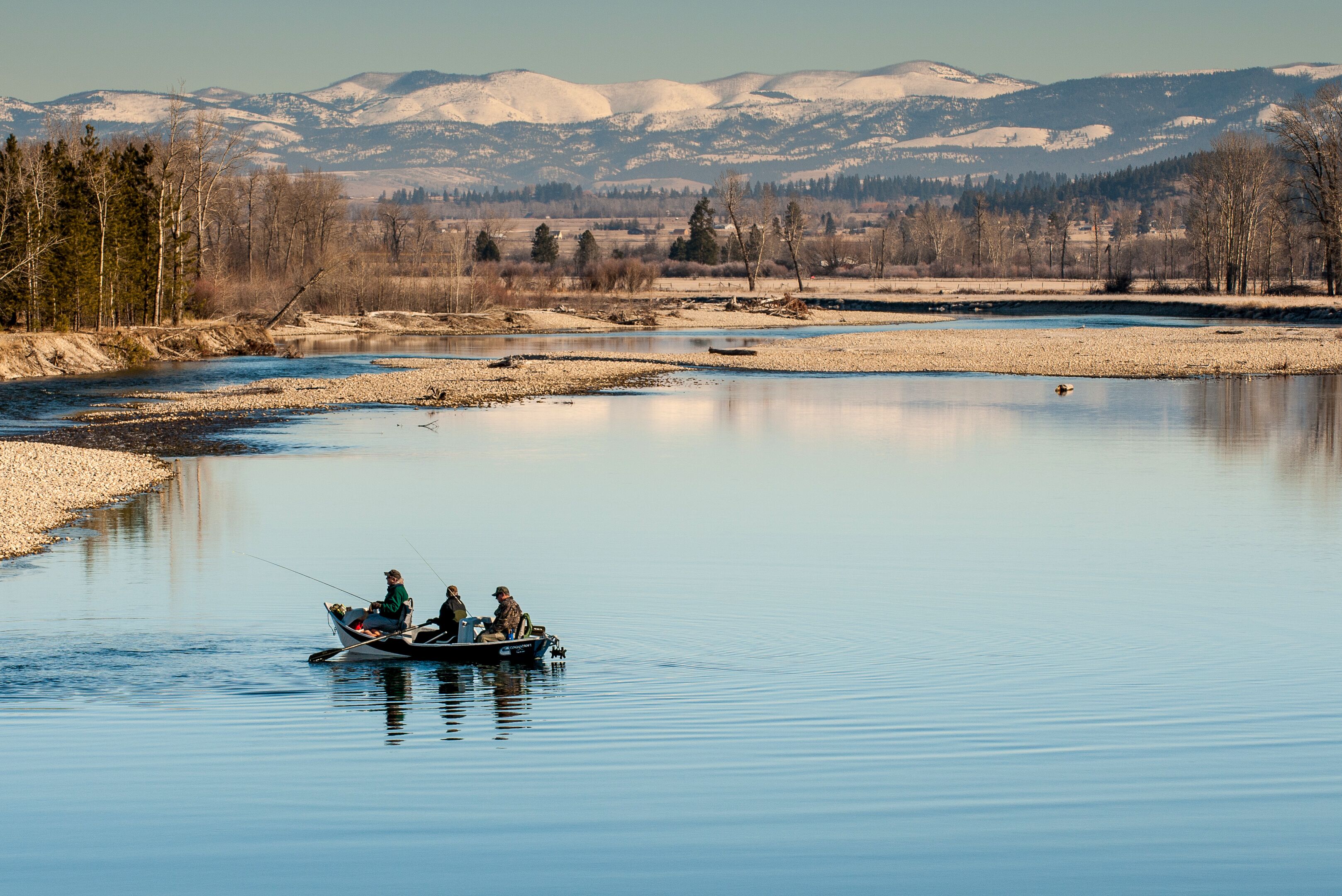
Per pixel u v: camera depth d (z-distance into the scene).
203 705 69.94
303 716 68.25
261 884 47.00
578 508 137.75
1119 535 123.81
